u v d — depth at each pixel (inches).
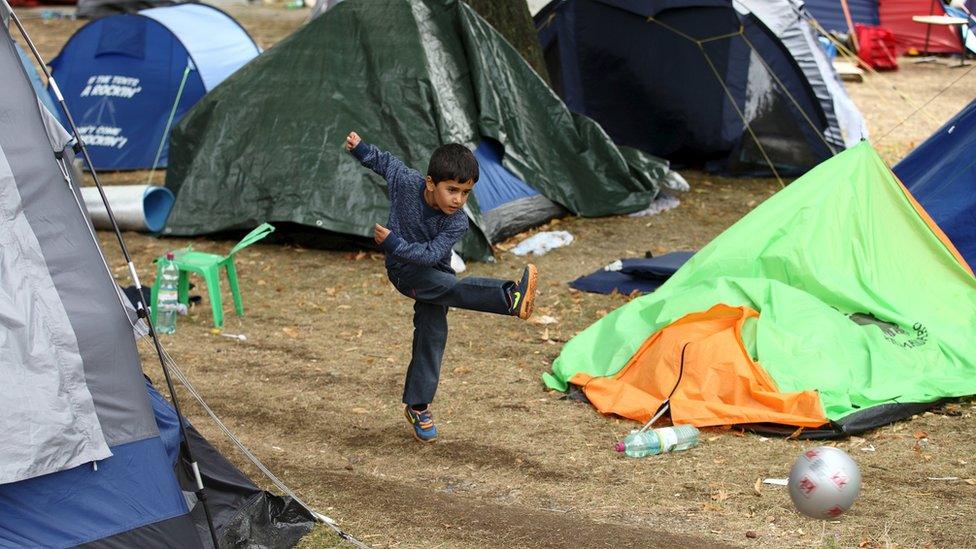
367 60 896.9
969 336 598.9
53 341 348.8
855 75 1706.4
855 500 402.6
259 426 538.9
